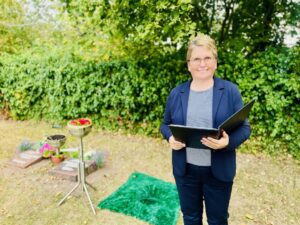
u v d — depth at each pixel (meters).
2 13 8.96
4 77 7.46
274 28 5.73
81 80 6.49
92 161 4.72
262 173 4.62
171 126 1.88
